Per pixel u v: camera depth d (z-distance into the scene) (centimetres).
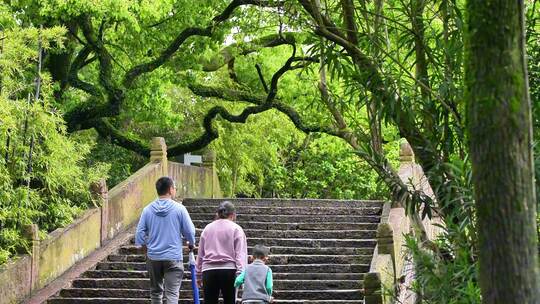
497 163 553
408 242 904
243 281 1160
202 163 2348
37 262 1473
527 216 551
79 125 2192
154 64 2125
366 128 1177
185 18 2156
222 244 1227
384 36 1029
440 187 890
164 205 1266
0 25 1773
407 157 1836
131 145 2236
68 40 2111
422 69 963
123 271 1562
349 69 958
